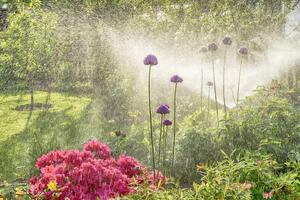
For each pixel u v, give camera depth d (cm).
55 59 1283
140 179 437
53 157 456
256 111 632
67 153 436
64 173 417
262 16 1087
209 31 1105
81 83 1245
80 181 402
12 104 1077
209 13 1179
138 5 1296
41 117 938
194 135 588
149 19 1226
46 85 1248
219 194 395
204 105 931
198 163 566
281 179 442
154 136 645
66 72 1275
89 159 439
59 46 1288
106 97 1012
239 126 581
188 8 1222
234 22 1101
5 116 960
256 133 573
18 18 1234
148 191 393
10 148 724
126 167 455
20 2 1307
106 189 399
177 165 570
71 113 956
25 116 958
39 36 1257
